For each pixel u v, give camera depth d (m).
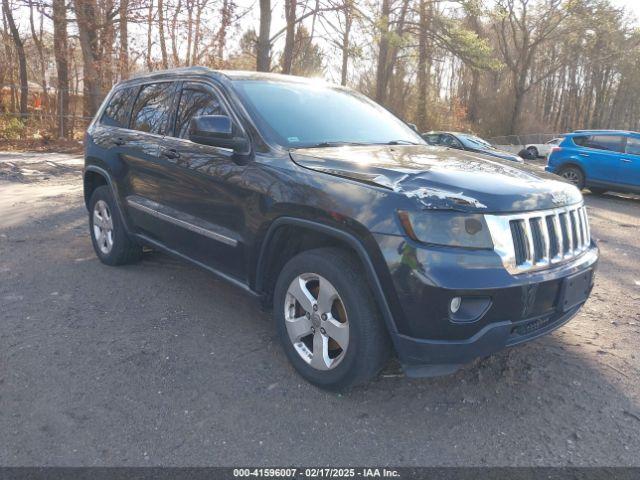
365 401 3.16
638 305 4.94
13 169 12.65
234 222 3.71
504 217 2.84
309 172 3.24
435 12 21.17
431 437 2.85
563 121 64.12
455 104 38.19
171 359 3.56
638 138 12.66
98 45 19.81
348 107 4.52
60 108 21.06
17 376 3.29
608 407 3.18
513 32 39.09
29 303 4.43
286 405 3.09
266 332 4.02
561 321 3.25
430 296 2.69
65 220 7.57
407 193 2.82
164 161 4.36
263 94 4.06
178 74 4.65
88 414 2.93
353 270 3.00
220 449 2.70
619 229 9.01
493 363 3.66
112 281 5.01
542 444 2.82
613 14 34.50
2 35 25.83
